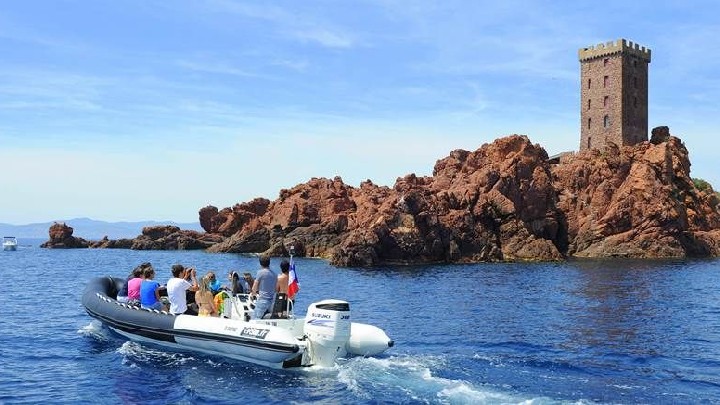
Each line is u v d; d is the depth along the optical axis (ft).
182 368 51.21
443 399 43.04
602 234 246.88
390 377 48.06
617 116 306.55
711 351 60.08
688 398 43.78
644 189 248.32
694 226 271.28
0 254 304.09
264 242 283.59
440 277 157.38
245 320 55.42
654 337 67.77
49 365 53.26
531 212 240.53
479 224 228.43
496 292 119.65
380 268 192.65
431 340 65.41
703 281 142.00
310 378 48.06
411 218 213.25
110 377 49.14
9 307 91.97
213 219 338.54
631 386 46.65
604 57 310.65
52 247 375.04
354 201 283.79
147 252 307.37
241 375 49.14
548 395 43.91
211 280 57.93
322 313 50.47
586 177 262.47
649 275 159.43
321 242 254.68
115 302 63.00
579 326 75.51
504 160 252.42
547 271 175.73
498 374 49.65
